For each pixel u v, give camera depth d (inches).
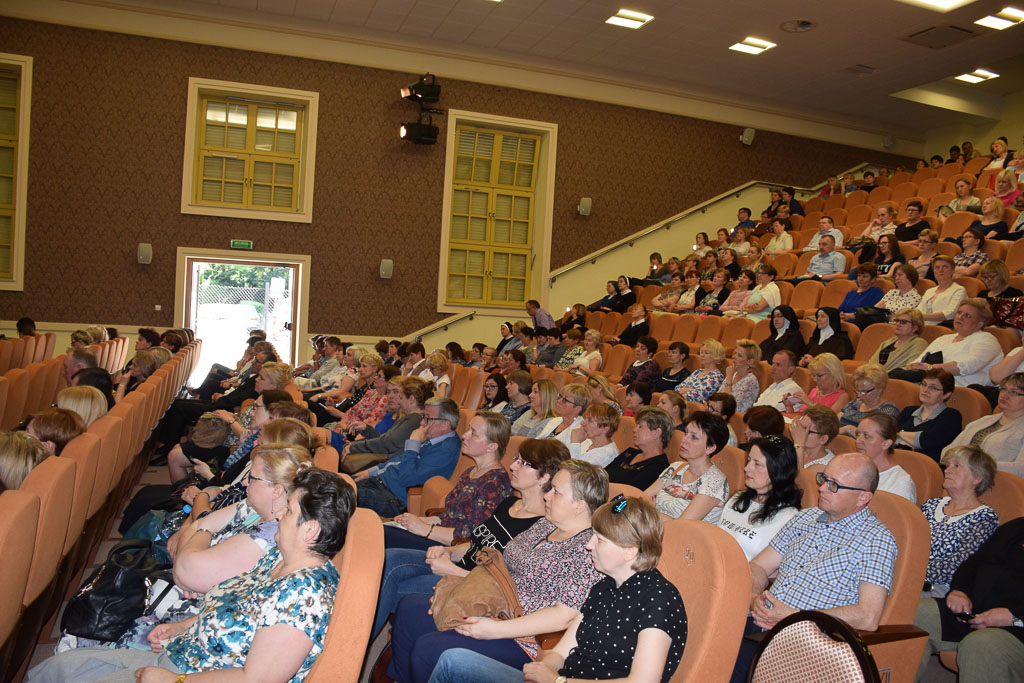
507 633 89.7
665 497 128.0
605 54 435.2
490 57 434.0
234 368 417.1
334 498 77.9
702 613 73.6
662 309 370.3
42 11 366.3
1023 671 92.7
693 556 77.9
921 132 551.8
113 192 381.7
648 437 143.9
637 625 74.3
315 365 360.2
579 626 82.4
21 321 344.2
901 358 201.5
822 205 441.7
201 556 89.1
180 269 393.1
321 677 70.5
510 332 386.6
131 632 91.1
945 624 103.0
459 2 374.6
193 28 386.9
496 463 135.9
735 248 417.1
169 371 254.2
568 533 97.0
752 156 500.4
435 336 439.8
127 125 381.7
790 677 64.8
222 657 75.9
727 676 72.4
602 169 466.6
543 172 459.8
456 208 454.6
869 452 123.4
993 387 173.6
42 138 370.6
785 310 248.1
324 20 400.8
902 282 244.8
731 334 287.6
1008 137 517.0
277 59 402.3
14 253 370.0
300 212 412.8
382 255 426.0
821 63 433.1
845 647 61.2
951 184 371.9
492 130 455.8
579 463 98.0
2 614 76.4
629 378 252.7
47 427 122.0
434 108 422.9
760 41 406.6
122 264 384.8
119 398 241.9
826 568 93.7
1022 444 138.5
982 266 225.3
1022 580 99.7
